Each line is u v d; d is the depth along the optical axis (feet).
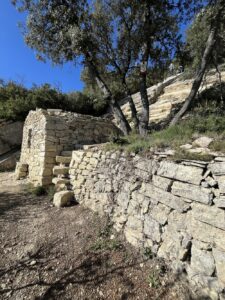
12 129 41.37
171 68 31.53
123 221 12.27
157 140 13.01
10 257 11.22
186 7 22.77
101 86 25.14
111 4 24.22
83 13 22.59
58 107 44.52
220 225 7.16
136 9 23.52
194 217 8.20
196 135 11.91
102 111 48.37
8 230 13.88
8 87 47.29
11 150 41.16
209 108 20.29
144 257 10.11
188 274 8.18
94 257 10.79
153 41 25.50
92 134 26.14
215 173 7.70
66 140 23.45
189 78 36.99
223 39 24.27
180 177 9.07
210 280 7.30
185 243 8.39
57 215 15.66
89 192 16.37
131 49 25.95
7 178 29.27
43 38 24.00
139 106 37.70
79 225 13.85
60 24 22.59
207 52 20.04
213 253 7.29
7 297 8.77
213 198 7.59
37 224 14.58
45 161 21.50
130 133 22.79
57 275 9.86
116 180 13.64
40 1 21.83
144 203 11.02
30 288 9.20
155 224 10.05
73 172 19.27
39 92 44.75
